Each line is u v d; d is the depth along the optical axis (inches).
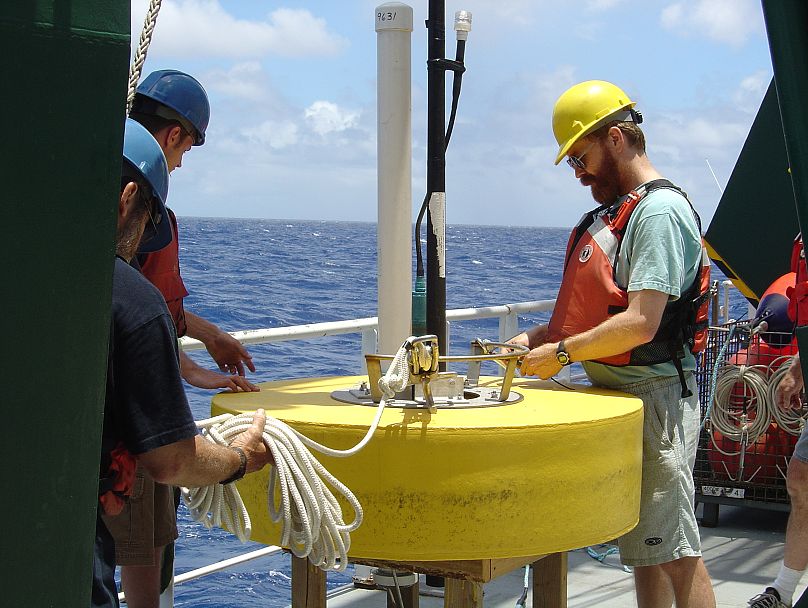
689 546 136.1
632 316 128.3
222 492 104.2
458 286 1656.0
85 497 67.1
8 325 62.8
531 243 5433.1
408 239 143.3
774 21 65.1
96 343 66.5
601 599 187.0
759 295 289.9
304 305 1170.6
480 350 138.7
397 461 108.0
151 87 135.0
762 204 280.2
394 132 141.3
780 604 175.0
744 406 227.0
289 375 594.9
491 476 107.7
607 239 134.9
